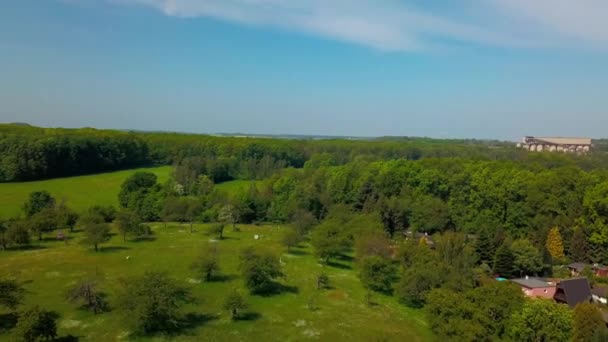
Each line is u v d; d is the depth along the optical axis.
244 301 51.81
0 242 74.44
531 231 90.94
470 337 41.22
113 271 63.91
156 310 43.84
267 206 112.62
